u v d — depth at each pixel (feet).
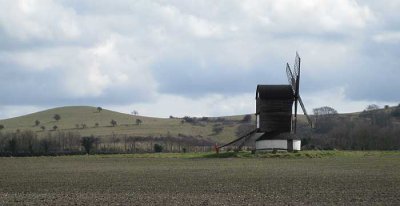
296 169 274.57
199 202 165.58
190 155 387.55
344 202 163.32
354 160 334.65
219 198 173.88
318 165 299.38
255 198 173.06
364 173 249.34
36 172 274.57
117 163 336.29
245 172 259.80
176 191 192.85
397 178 225.97
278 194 181.68
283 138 389.80
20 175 258.78
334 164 305.32
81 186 211.00
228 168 284.82
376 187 197.06
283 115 392.68
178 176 244.63
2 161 367.86
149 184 214.90
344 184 206.69
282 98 392.88
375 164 302.25
